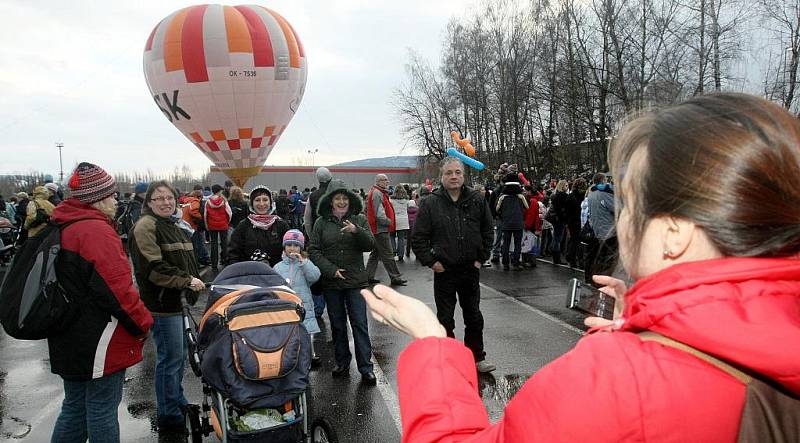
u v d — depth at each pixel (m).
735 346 0.61
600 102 22.39
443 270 4.93
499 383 4.95
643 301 0.71
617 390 0.65
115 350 3.06
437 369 0.86
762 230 0.67
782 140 0.68
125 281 3.00
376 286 1.04
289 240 5.18
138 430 4.20
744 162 0.67
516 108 30.05
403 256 13.46
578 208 11.27
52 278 2.87
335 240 5.02
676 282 0.68
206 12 15.02
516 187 11.05
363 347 5.07
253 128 15.71
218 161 16.42
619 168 0.81
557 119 28.44
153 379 5.37
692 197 0.69
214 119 15.34
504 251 11.35
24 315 2.83
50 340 3.01
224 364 3.01
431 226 4.92
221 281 3.62
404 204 13.16
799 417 0.65
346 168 51.34
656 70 19.25
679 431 0.63
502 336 6.43
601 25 21.50
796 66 14.95
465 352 0.90
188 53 14.61
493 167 32.66
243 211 12.98
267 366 2.99
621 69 20.22
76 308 2.93
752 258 0.68
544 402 0.69
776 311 0.63
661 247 0.74
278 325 3.13
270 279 3.70
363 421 4.30
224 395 3.11
